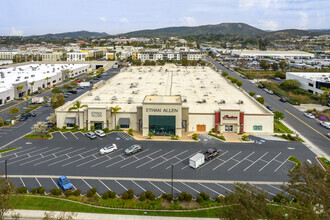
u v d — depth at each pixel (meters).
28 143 72.38
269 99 126.50
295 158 63.59
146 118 78.75
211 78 149.88
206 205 45.09
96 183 52.09
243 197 33.81
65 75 182.38
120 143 72.94
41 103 117.06
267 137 78.12
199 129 83.19
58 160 62.03
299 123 91.94
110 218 41.84
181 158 63.75
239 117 81.12
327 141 75.69
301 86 149.00
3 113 102.06
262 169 58.38
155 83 134.38
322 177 38.31
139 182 52.62
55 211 43.03
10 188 40.72
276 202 45.47
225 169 58.31
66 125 84.94
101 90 117.94
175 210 43.94
